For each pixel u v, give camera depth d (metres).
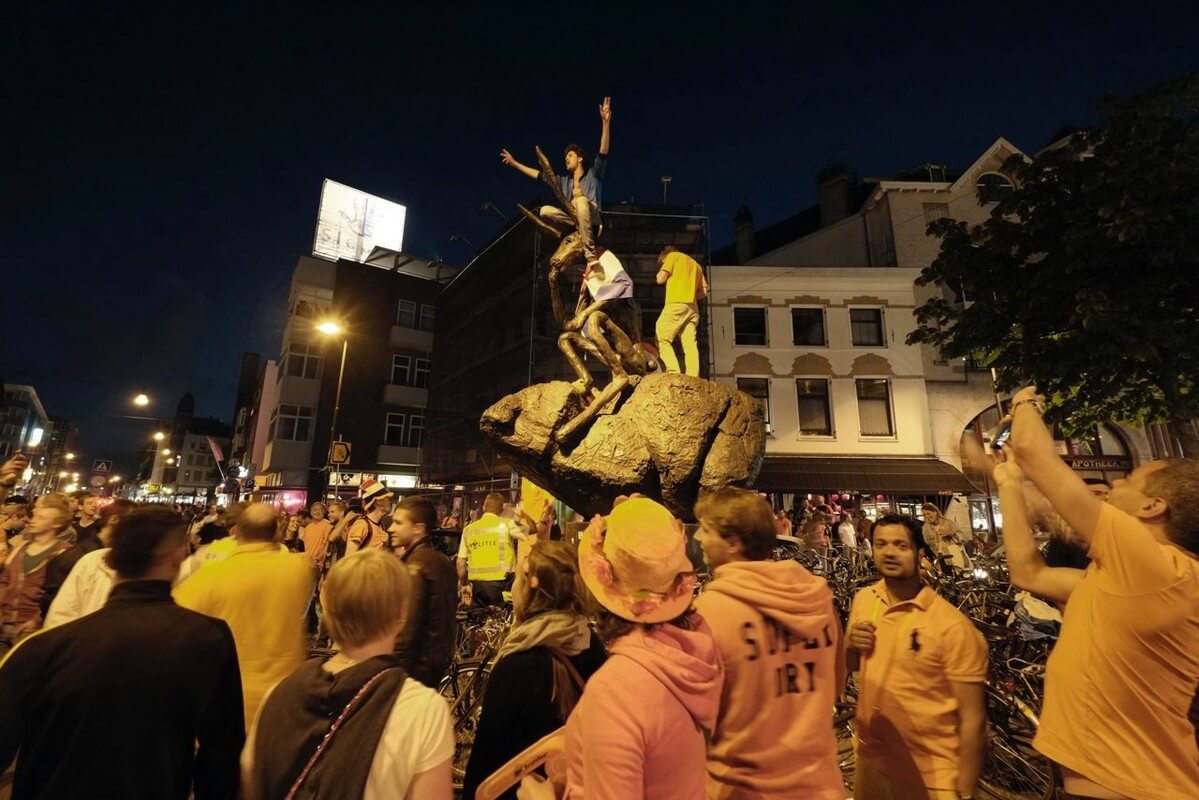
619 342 6.23
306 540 8.52
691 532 5.40
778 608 1.66
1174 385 7.00
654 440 5.50
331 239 37.38
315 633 8.10
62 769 1.58
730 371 19.28
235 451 45.28
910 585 2.39
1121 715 1.57
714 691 1.38
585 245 6.30
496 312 24.83
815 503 16.34
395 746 1.49
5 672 1.66
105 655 1.67
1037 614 4.59
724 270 19.98
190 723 1.72
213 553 4.11
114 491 59.91
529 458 5.73
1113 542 1.62
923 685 2.15
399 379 31.03
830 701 1.66
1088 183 6.97
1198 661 1.53
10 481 5.02
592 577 1.47
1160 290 6.73
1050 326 7.80
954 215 20.45
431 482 27.50
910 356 19.05
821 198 24.62
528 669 2.10
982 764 2.07
